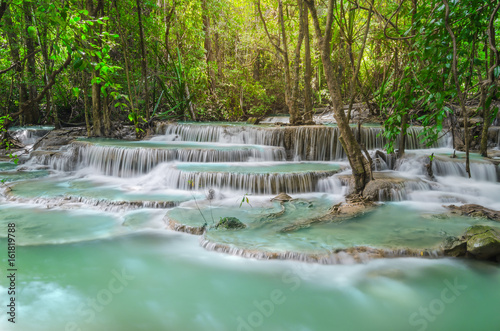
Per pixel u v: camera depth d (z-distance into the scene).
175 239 5.61
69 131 13.80
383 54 14.52
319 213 6.52
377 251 4.88
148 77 15.74
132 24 14.16
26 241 5.48
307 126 11.38
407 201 7.27
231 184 7.96
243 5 19.86
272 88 21.38
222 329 3.45
